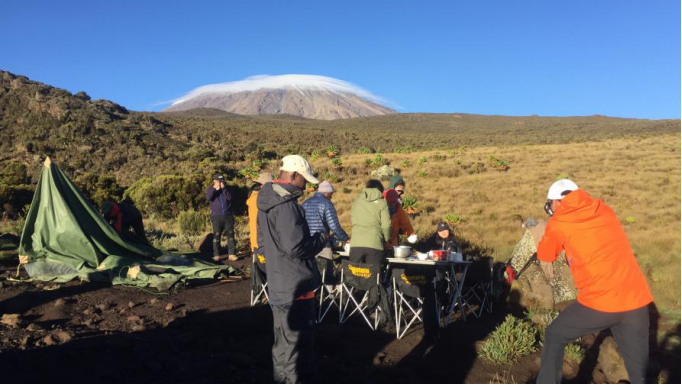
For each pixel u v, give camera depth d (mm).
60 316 5246
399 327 4785
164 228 15375
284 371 3271
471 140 82188
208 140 65438
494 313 5547
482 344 4289
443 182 22031
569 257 3084
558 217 3070
